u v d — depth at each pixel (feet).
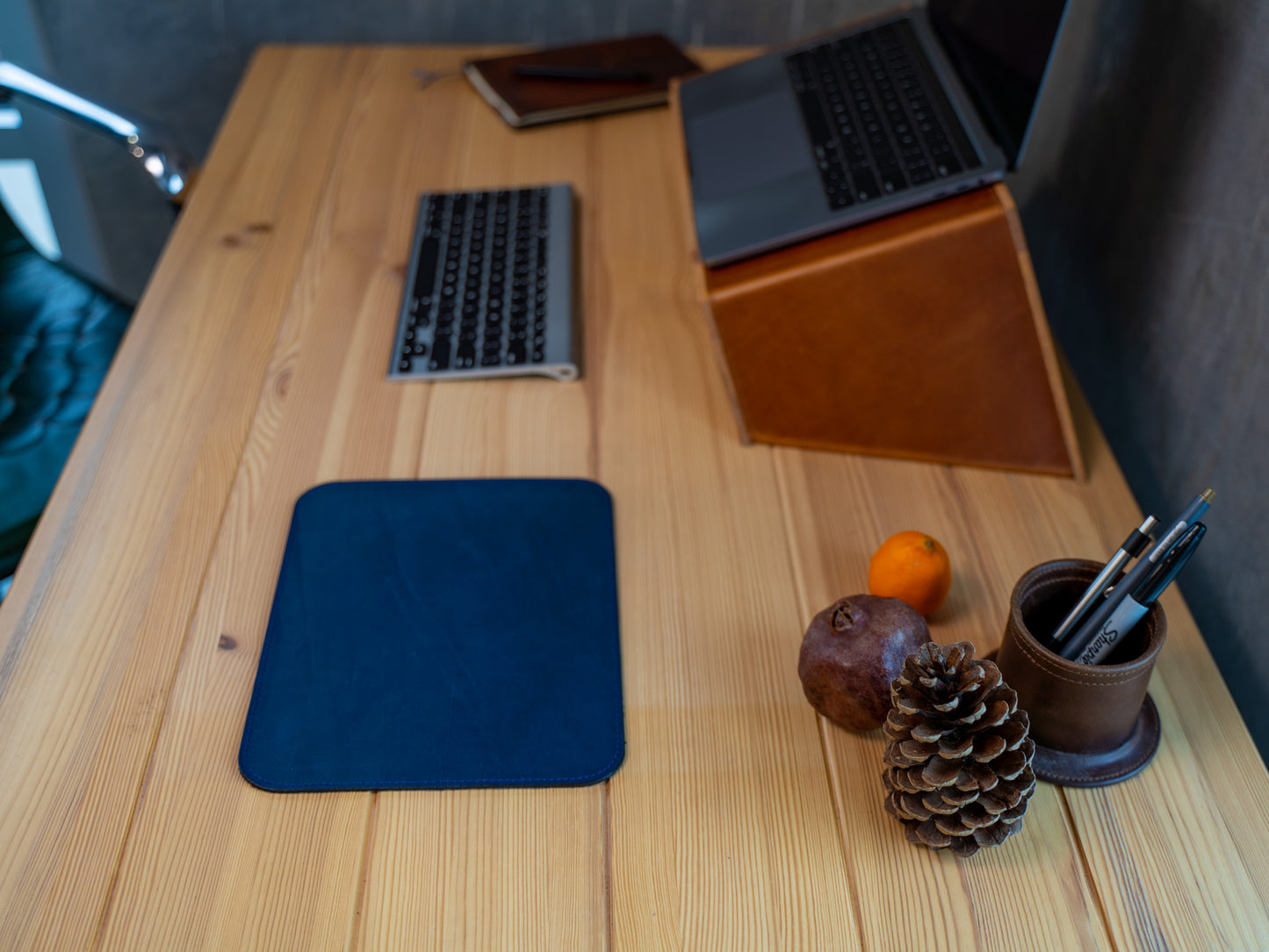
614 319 3.37
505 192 3.79
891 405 2.84
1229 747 2.19
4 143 5.79
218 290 3.42
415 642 2.37
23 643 2.35
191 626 2.41
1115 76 3.39
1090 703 2.00
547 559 2.57
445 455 2.86
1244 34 2.65
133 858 1.98
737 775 2.14
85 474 2.77
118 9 5.31
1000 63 3.05
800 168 3.07
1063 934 1.89
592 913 1.91
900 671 2.09
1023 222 4.25
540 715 2.23
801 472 2.86
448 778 2.10
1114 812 2.07
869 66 3.42
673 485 2.80
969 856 1.98
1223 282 2.72
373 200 3.86
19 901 1.92
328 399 3.02
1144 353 3.17
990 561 2.60
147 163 3.74
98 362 4.26
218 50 5.49
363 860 1.99
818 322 2.75
